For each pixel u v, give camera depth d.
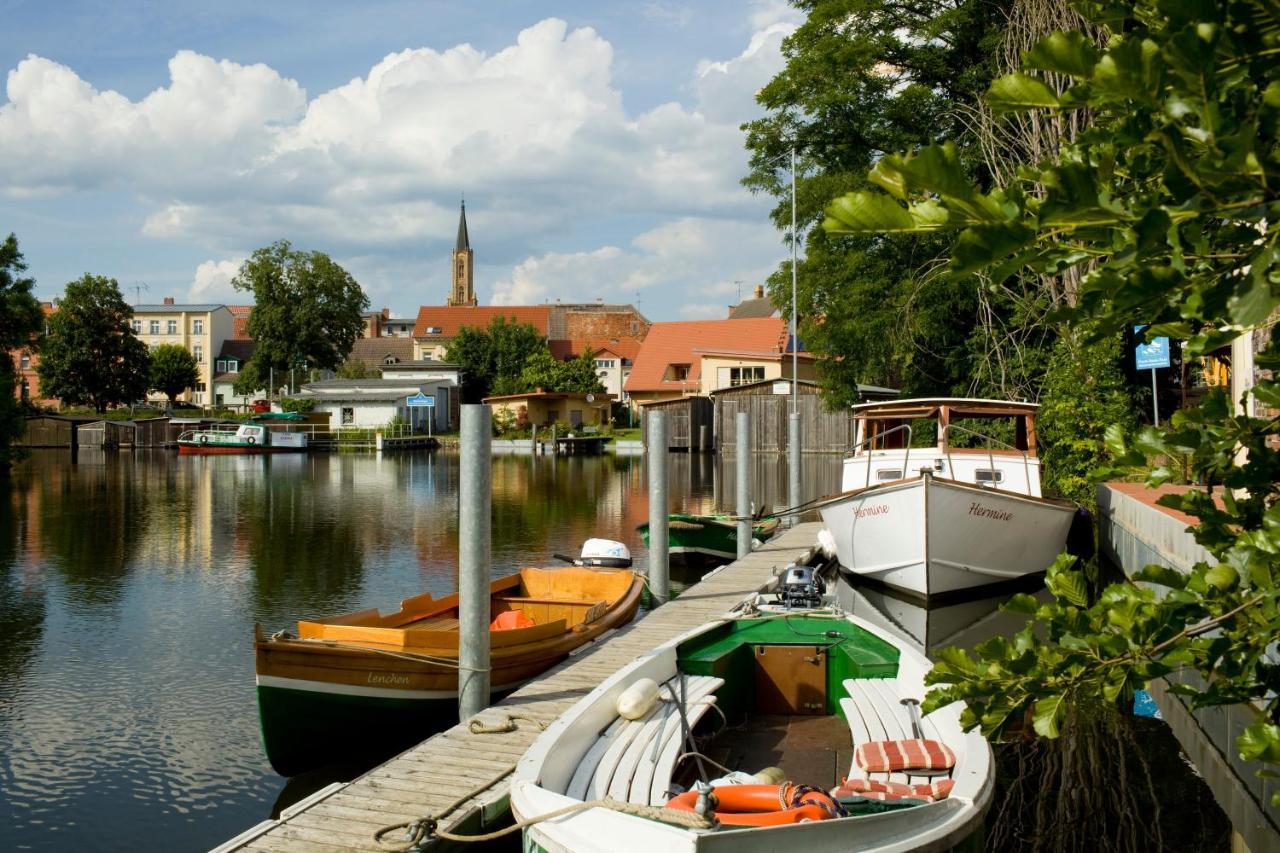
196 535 21.67
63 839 6.73
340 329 78.25
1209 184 1.68
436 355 92.44
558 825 4.58
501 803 6.05
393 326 126.69
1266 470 2.56
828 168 28.50
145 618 13.48
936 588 13.62
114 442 61.16
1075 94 1.87
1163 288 1.82
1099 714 8.80
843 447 46.78
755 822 4.82
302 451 57.88
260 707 7.56
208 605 14.33
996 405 15.56
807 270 27.77
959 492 13.26
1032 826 6.56
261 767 8.07
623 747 6.17
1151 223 1.70
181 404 87.06
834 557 18.14
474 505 7.88
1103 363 18.28
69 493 31.45
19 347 41.62
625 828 4.40
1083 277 2.05
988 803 5.05
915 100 26.91
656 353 65.94
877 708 6.95
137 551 19.41
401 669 7.99
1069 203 1.76
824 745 7.56
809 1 29.20
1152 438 2.69
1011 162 20.45
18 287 40.47
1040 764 7.67
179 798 7.45
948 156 1.74
